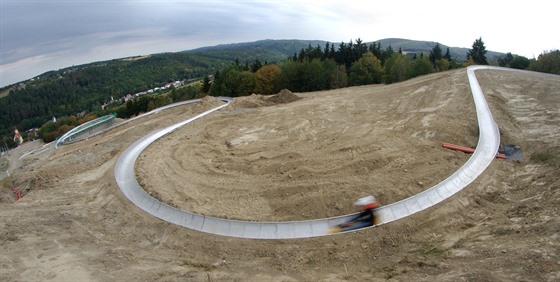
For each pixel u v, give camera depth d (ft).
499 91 112.37
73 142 138.10
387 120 98.73
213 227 54.29
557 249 37.65
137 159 83.51
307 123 103.04
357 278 42.57
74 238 53.47
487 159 70.54
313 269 45.57
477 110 93.09
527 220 47.44
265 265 46.70
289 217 56.34
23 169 110.11
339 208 57.16
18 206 66.28
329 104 123.13
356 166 69.77
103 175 79.10
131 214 60.49
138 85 624.59
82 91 583.17
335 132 92.73
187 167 77.71
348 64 270.05
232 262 47.80
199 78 636.89
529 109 95.61
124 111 311.88
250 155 82.69
